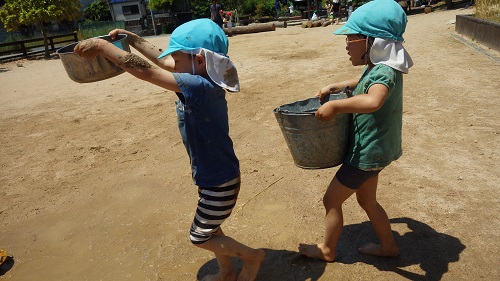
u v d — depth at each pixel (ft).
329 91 9.62
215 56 7.64
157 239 11.68
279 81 28.17
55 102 29.35
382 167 8.46
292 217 11.91
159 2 115.03
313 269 9.65
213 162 8.05
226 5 115.75
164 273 10.22
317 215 11.93
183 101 7.64
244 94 25.48
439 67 26.73
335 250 9.87
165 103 26.07
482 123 17.20
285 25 74.95
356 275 9.31
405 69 8.12
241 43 52.80
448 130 16.88
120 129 21.75
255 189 13.76
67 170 17.19
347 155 8.77
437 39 37.55
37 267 11.09
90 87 33.58
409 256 9.80
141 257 10.96
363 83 8.26
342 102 7.82
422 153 15.11
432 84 23.20
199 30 7.77
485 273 9.07
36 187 15.87
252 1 112.16
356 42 8.38
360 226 11.10
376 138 8.25
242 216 12.21
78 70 9.22
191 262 10.55
